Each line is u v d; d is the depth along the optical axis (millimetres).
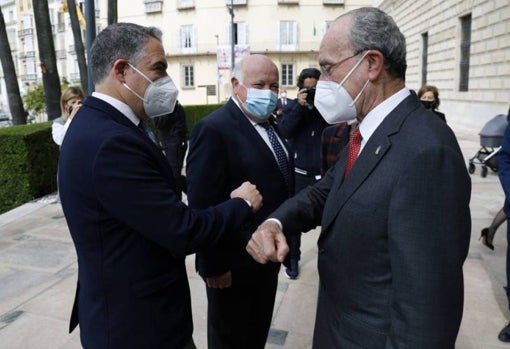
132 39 1446
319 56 1382
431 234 1086
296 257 3684
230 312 2209
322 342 1479
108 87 1470
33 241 4750
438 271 1076
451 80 16594
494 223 4066
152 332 1404
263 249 1433
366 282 1256
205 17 34125
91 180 1309
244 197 1615
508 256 2895
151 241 1403
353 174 1279
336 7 32938
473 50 14438
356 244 1253
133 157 1323
